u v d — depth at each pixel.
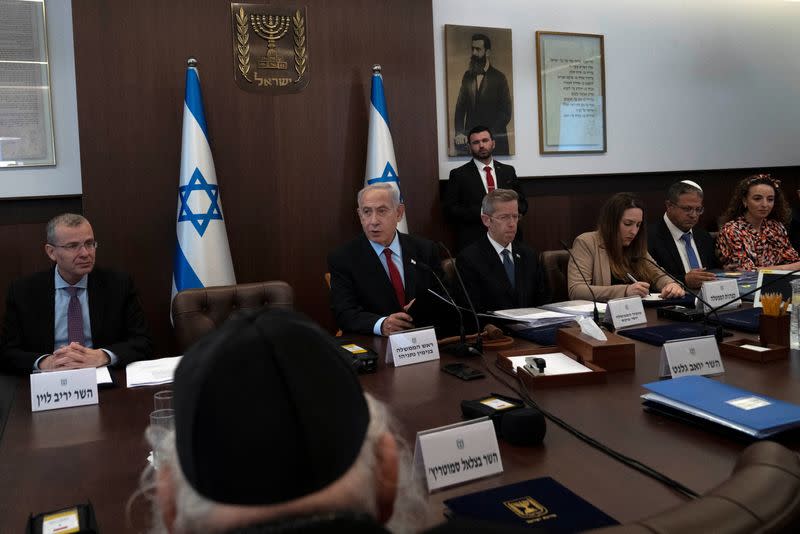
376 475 0.46
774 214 4.00
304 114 4.08
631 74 5.27
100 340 2.46
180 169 3.72
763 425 1.17
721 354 1.91
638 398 1.52
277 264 4.07
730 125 5.63
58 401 1.68
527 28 4.92
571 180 5.14
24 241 3.79
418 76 4.33
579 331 1.95
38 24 3.78
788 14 5.73
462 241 4.40
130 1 3.71
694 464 1.12
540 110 4.98
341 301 2.61
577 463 1.15
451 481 1.08
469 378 1.75
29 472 1.24
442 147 4.72
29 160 3.79
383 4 4.22
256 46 3.96
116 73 3.70
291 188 4.07
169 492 0.45
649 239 3.68
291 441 0.39
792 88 5.80
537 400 1.53
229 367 0.40
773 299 1.94
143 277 3.80
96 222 3.71
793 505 0.63
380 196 2.65
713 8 5.48
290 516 0.39
